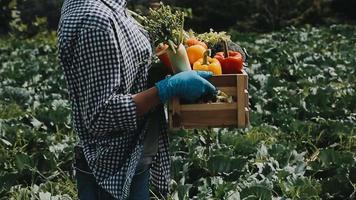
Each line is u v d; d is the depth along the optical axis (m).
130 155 3.44
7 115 9.41
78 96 3.37
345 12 26.91
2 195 6.32
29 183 6.79
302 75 12.87
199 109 3.42
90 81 3.24
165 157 3.67
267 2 26.48
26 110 9.72
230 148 7.29
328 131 8.23
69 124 8.77
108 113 3.22
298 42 18.56
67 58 3.29
